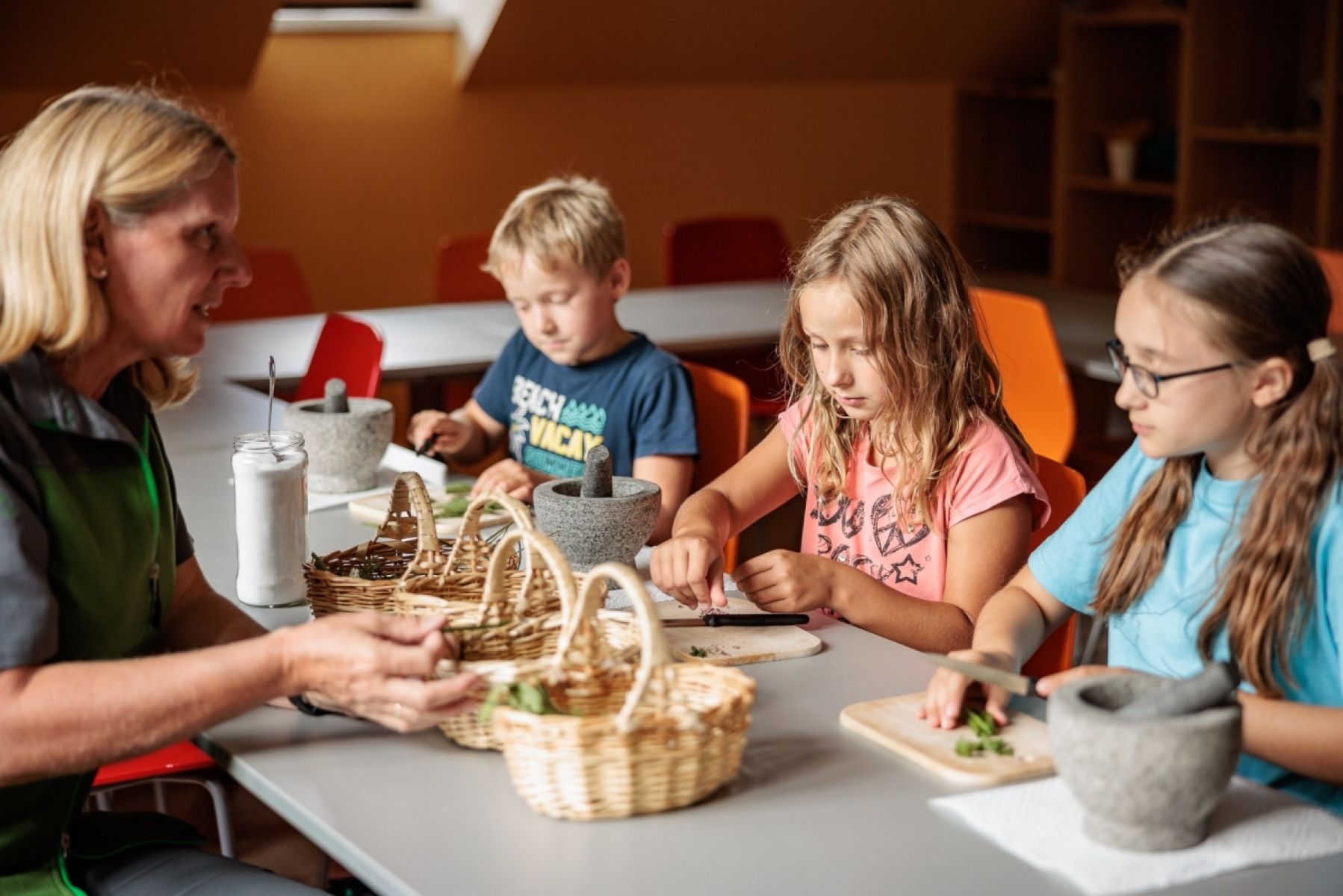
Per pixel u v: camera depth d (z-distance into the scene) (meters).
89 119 1.21
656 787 1.07
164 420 2.45
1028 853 1.01
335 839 1.05
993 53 5.68
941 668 1.27
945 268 1.67
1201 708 1.00
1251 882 0.98
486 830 1.06
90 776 1.35
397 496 1.51
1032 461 1.74
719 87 5.44
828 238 1.66
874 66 5.56
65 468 1.25
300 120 4.85
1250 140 4.64
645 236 5.46
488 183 5.19
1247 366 1.20
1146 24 5.23
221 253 1.28
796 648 1.41
